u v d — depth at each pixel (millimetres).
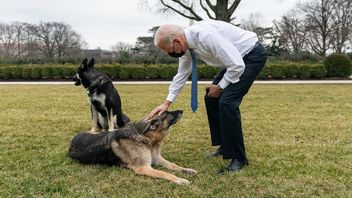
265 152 4379
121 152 3721
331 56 21328
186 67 3965
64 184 3299
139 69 22406
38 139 5125
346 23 37625
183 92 12695
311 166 3812
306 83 17719
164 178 3400
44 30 41031
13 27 40906
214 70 21391
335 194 3047
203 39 3371
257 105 8875
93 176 3516
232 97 3518
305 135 5332
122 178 3428
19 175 3547
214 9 24672
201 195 3045
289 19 41062
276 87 14883
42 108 8453
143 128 3680
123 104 9328
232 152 3652
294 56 26250
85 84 5820
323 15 38281
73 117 7098
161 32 3406
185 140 5074
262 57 3551
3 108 8492
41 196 3041
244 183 3312
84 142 4043
